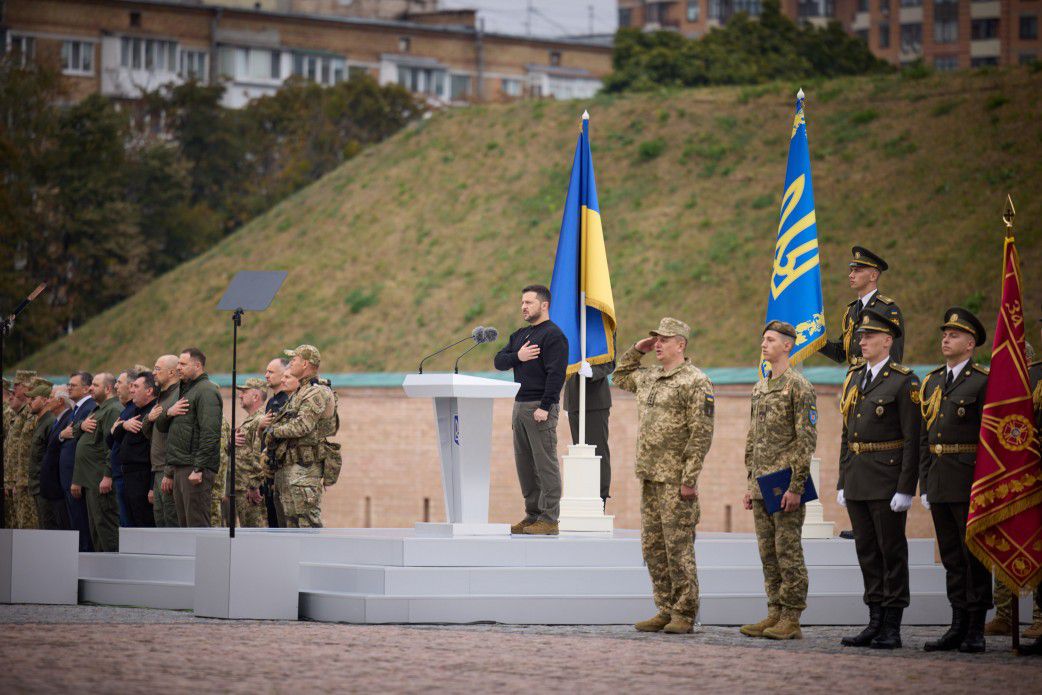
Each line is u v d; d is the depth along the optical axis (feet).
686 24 385.91
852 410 51.13
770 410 51.85
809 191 69.77
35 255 244.22
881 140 172.35
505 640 48.32
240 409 117.60
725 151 184.34
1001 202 150.51
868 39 361.92
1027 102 167.22
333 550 58.59
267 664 41.91
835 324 144.15
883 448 50.16
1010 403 48.52
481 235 187.42
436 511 143.13
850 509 50.88
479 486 60.75
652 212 177.06
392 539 56.29
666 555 52.42
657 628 52.60
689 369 52.11
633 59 274.36
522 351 62.64
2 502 66.74
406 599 53.52
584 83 360.48
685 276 161.68
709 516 123.85
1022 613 60.13
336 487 150.00
